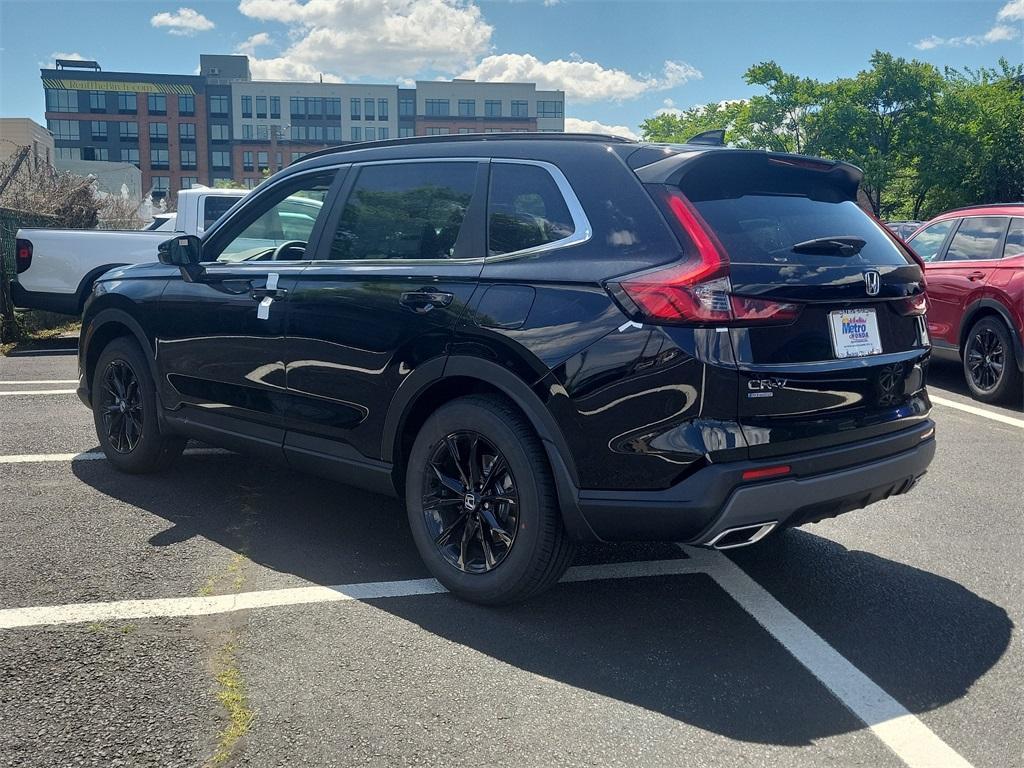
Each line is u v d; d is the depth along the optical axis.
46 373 8.95
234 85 121.19
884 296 3.33
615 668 2.96
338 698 2.72
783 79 47.97
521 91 126.31
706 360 2.86
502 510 3.36
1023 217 7.88
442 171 3.72
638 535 3.02
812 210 3.37
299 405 4.00
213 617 3.28
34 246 10.29
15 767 2.34
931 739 2.58
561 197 3.31
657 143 3.40
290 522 4.38
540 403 3.12
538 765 2.41
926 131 45.75
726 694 2.81
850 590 3.70
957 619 3.42
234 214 4.52
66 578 3.61
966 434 6.69
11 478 5.03
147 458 4.97
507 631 3.23
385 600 3.47
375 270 3.72
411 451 3.57
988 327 7.88
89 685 2.76
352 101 123.31
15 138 43.78
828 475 3.09
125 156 120.12
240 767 2.37
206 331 4.43
